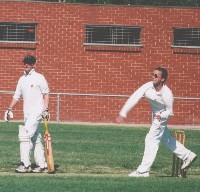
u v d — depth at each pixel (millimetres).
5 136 76625
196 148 71438
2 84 106750
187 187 42531
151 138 48656
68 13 107938
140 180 45125
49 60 107625
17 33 107562
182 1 162375
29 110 50750
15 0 106938
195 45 110250
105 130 89000
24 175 47625
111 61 108438
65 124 97562
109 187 41500
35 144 51062
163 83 48344
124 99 107750
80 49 108062
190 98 100312
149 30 108938
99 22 108375
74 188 40844
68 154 61062
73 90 107938
